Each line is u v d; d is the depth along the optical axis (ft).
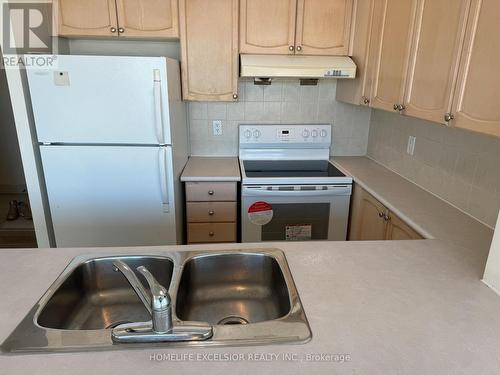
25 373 2.39
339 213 8.15
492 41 3.78
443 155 6.35
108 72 6.65
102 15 7.47
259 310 4.06
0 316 2.94
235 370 2.44
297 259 3.96
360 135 9.79
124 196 7.35
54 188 7.26
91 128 6.93
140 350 2.60
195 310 4.01
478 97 4.00
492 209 5.18
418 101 5.29
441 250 4.31
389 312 3.05
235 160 9.36
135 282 2.83
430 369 2.47
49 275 3.58
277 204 8.03
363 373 2.42
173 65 7.31
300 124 9.48
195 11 7.60
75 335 2.73
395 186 7.20
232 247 4.26
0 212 12.09
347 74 7.60
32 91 6.69
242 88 9.15
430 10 4.97
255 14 7.71
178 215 7.95
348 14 7.80
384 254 4.14
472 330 2.86
